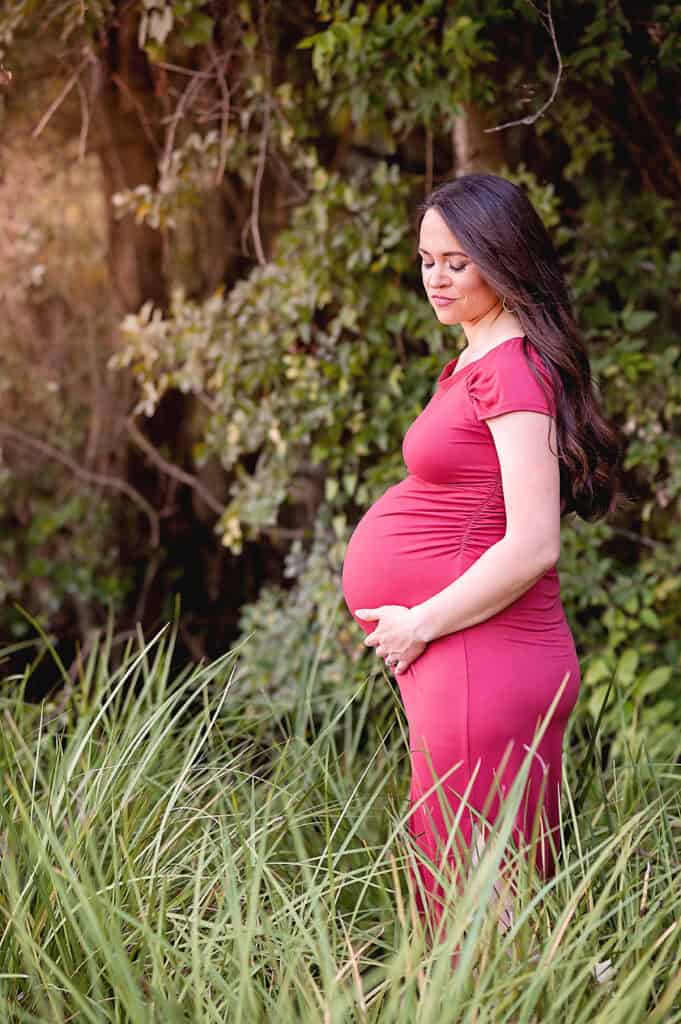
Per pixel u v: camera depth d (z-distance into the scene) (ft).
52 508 19.81
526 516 6.91
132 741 8.48
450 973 6.12
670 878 7.52
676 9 11.18
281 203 17.13
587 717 12.98
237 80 14.17
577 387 7.29
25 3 12.64
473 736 7.24
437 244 7.27
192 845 7.90
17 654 19.72
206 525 20.38
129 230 19.11
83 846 7.43
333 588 13.69
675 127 12.80
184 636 20.34
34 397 20.02
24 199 18.44
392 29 11.57
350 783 10.02
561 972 6.39
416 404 13.47
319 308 13.96
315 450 13.84
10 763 8.71
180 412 20.34
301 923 6.56
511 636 7.30
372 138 15.29
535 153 14.34
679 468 13.17
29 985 6.80
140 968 6.79
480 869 6.30
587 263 14.12
